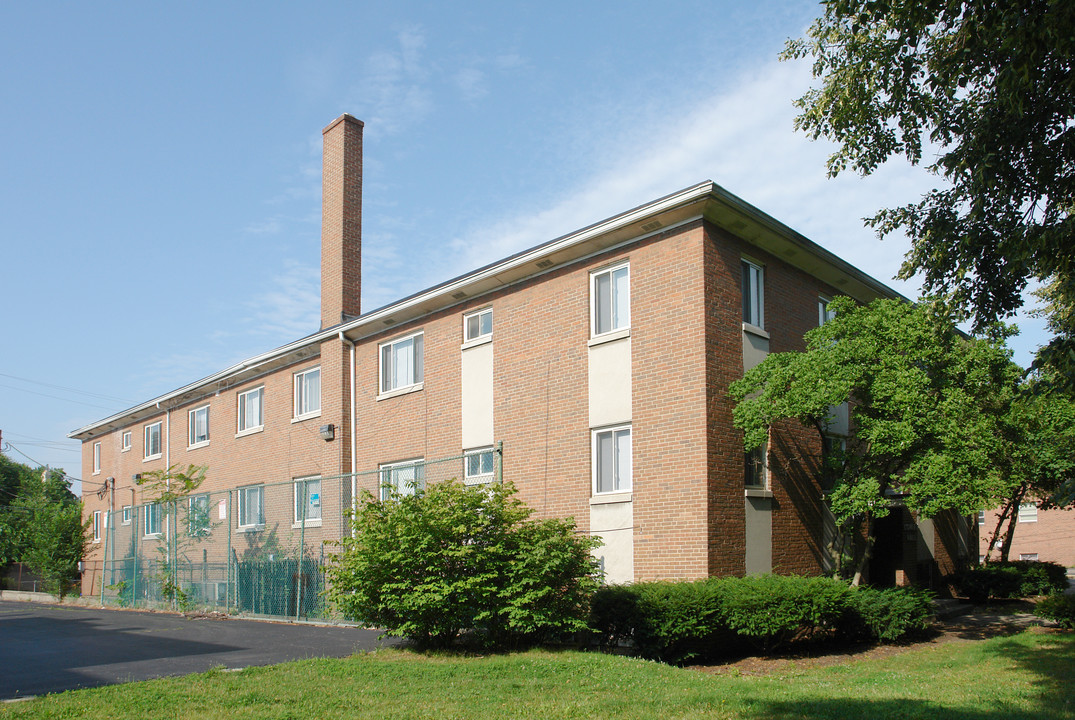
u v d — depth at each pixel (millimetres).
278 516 24016
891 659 12906
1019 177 8742
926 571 21812
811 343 14984
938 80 9484
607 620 12383
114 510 33781
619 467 15273
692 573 13789
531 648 11695
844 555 15617
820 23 10977
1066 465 16516
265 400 25516
